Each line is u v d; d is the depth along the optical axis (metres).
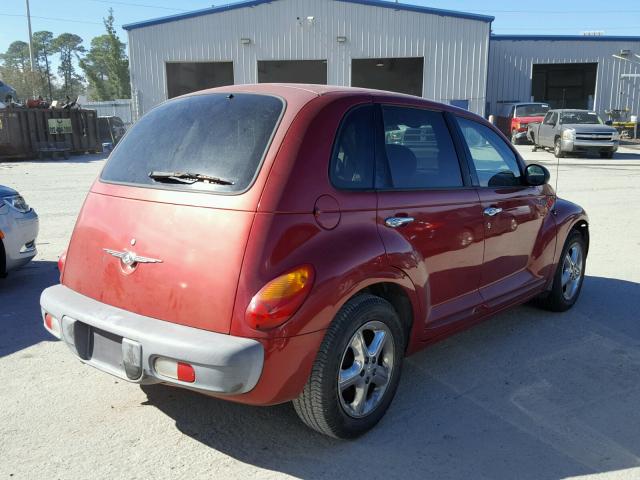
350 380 3.12
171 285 2.85
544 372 4.14
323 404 2.97
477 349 4.53
